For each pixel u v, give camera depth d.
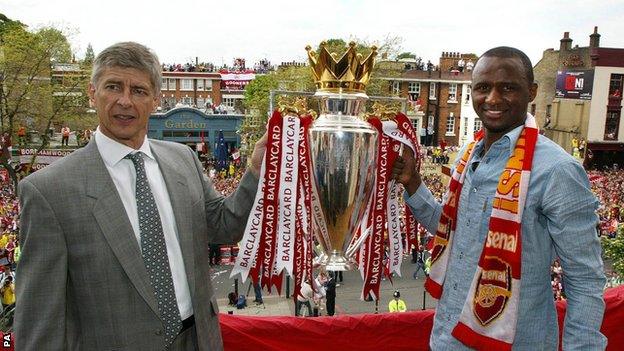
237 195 2.68
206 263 2.57
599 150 39.09
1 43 29.02
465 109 47.16
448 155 37.47
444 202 2.69
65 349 2.12
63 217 2.13
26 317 2.07
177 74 57.94
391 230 2.97
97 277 2.17
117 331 2.21
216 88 59.31
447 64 47.22
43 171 2.20
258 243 2.68
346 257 2.87
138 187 2.33
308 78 30.81
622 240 9.25
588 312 2.08
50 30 27.72
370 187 2.73
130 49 2.23
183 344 2.43
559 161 2.15
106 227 2.18
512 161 2.26
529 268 2.24
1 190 28.22
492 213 2.26
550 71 43.03
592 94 38.34
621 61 38.19
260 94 40.34
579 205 2.10
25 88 27.16
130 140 2.33
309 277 2.76
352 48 2.62
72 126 30.31
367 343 3.61
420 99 46.53
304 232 2.70
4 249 15.20
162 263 2.32
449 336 2.50
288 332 3.52
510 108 2.29
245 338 3.46
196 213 2.51
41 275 2.08
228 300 15.86
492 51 2.35
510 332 2.20
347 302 15.93
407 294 17.06
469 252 2.42
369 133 2.62
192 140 46.44
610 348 3.77
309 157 2.65
